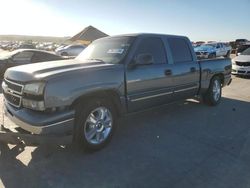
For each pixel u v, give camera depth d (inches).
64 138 137.9
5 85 157.9
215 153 160.6
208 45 1058.7
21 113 140.1
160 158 153.1
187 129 202.2
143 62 179.0
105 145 164.9
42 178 130.5
